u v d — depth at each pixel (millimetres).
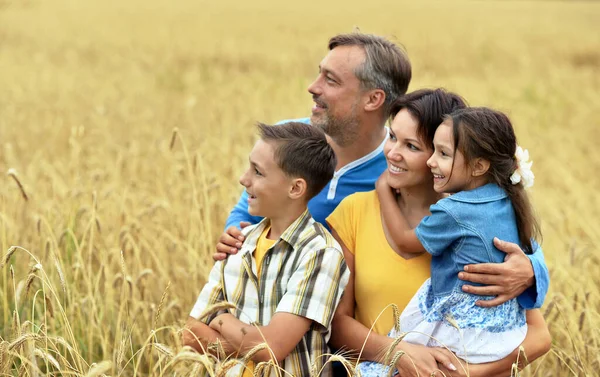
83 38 23406
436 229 3002
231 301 3150
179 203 5555
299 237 3090
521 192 3082
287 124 3160
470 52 23438
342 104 3645
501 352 2994
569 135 10531
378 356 3059
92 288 4441
